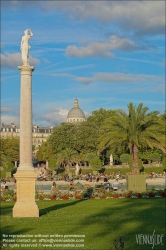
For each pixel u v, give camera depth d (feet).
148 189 165.58
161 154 343.67
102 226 83.71
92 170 333.21
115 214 100.12
